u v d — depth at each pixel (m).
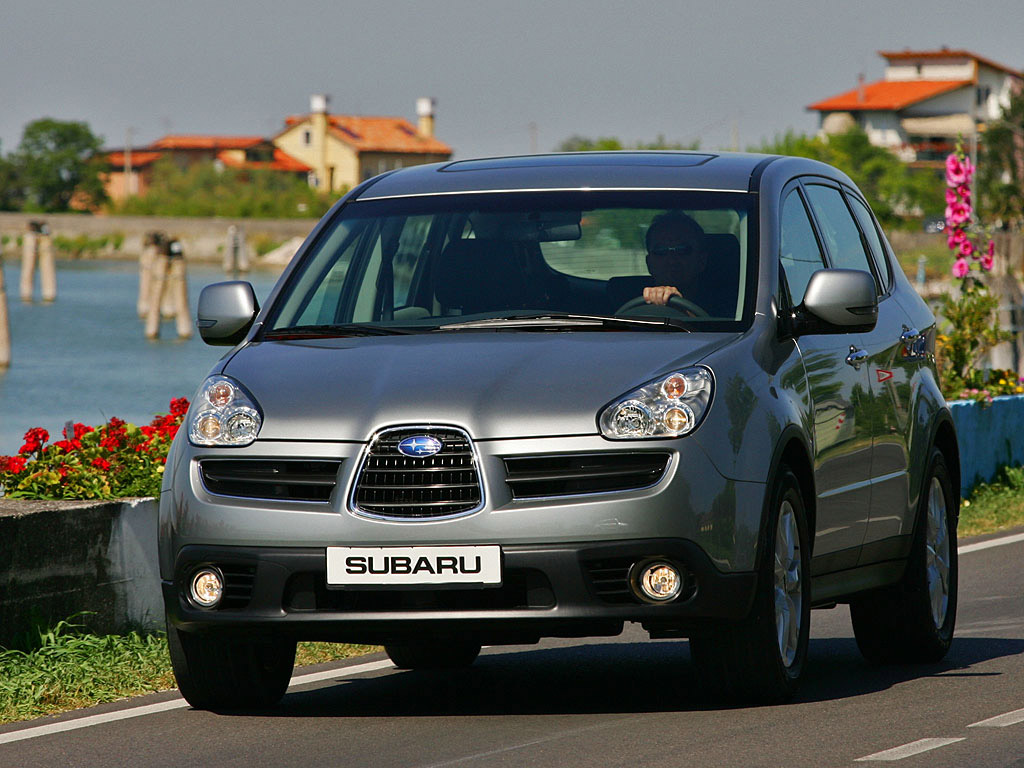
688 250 24.22
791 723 21.62
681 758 19.53
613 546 20.72
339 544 21.00
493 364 21.94
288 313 24.73
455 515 20.83
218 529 21.55
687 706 23.20
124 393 143.12
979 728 21.27
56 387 146.88
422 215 25.64
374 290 24.78
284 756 20.59
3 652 27.62
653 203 24.97
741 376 22.25
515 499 20.88
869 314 23.72
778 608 22.67
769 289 23.81
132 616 30.55
